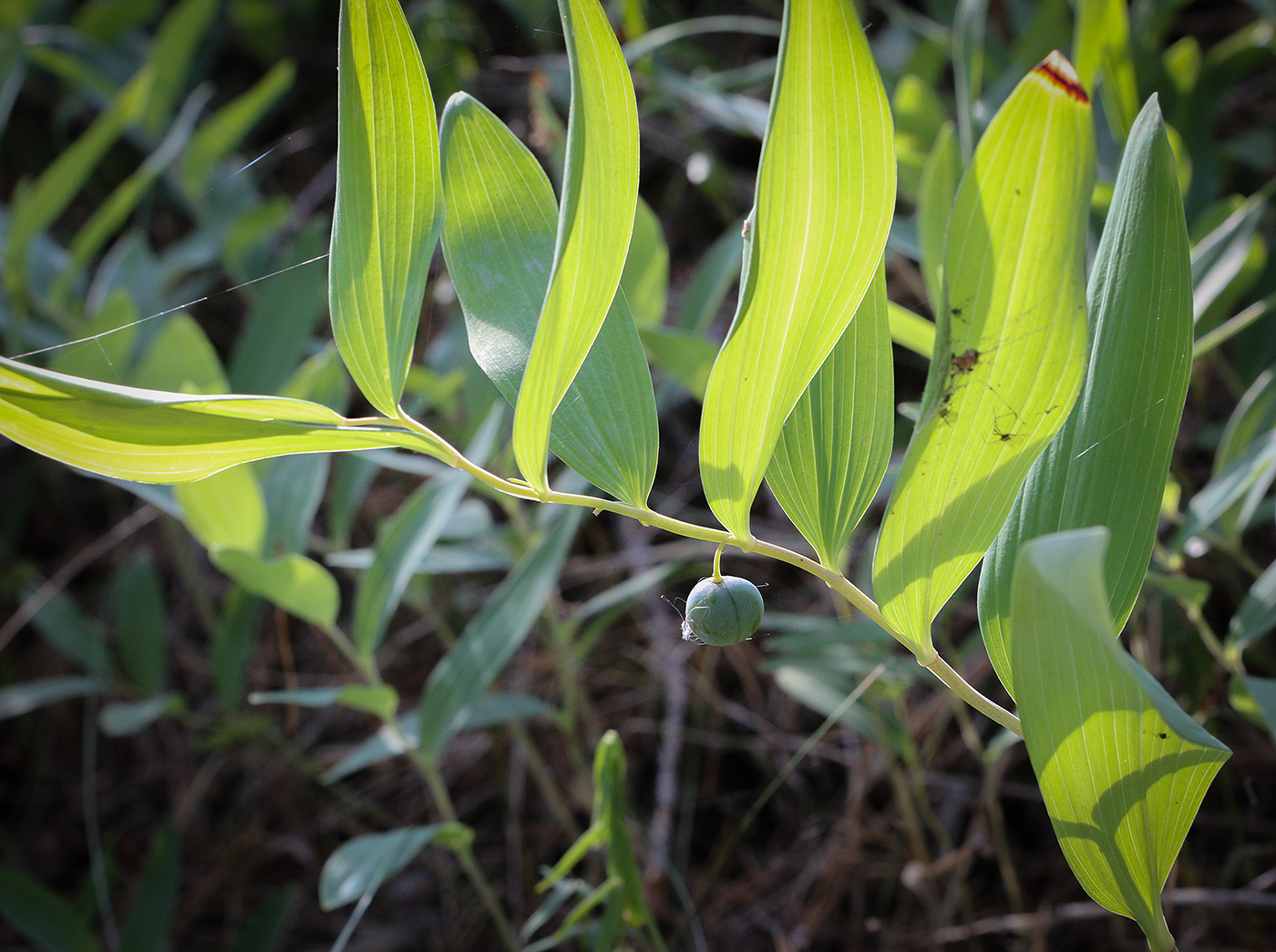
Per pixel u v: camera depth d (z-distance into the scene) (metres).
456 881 0.63
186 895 0.68
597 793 0.35
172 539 0.70
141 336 0.66
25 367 0.21
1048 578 0.20
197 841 0.70
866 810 0.58
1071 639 0.22
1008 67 0.59
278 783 0.70
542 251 0.26
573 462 0.24
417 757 0.42
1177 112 0.54
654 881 0.55
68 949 0.54
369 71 0.23
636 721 0.64
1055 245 0.22
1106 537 0.19
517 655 0.67
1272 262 0.50
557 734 0.64
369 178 0.24
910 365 0.67
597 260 0.22
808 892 0.56
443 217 0.24
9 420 0.21
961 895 0.51
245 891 0.67
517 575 0.42
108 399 0.21
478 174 0.26
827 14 0.21
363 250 0.23
